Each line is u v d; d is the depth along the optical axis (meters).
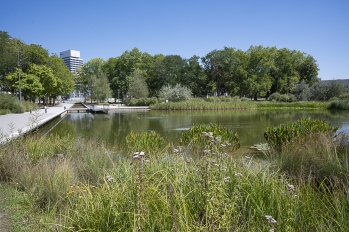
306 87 46.88
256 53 52.25
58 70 44.38
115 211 2.41
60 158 5.68
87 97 76.44
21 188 4.40
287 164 5.03
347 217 2.58
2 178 4.87
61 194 3.73
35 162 5.54
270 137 9.13
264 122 19.09
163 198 2.51
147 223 2.27
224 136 8.68
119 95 58.09
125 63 54.38
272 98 47.84
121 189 2.83
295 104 39.47
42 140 7.17
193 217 2.45
